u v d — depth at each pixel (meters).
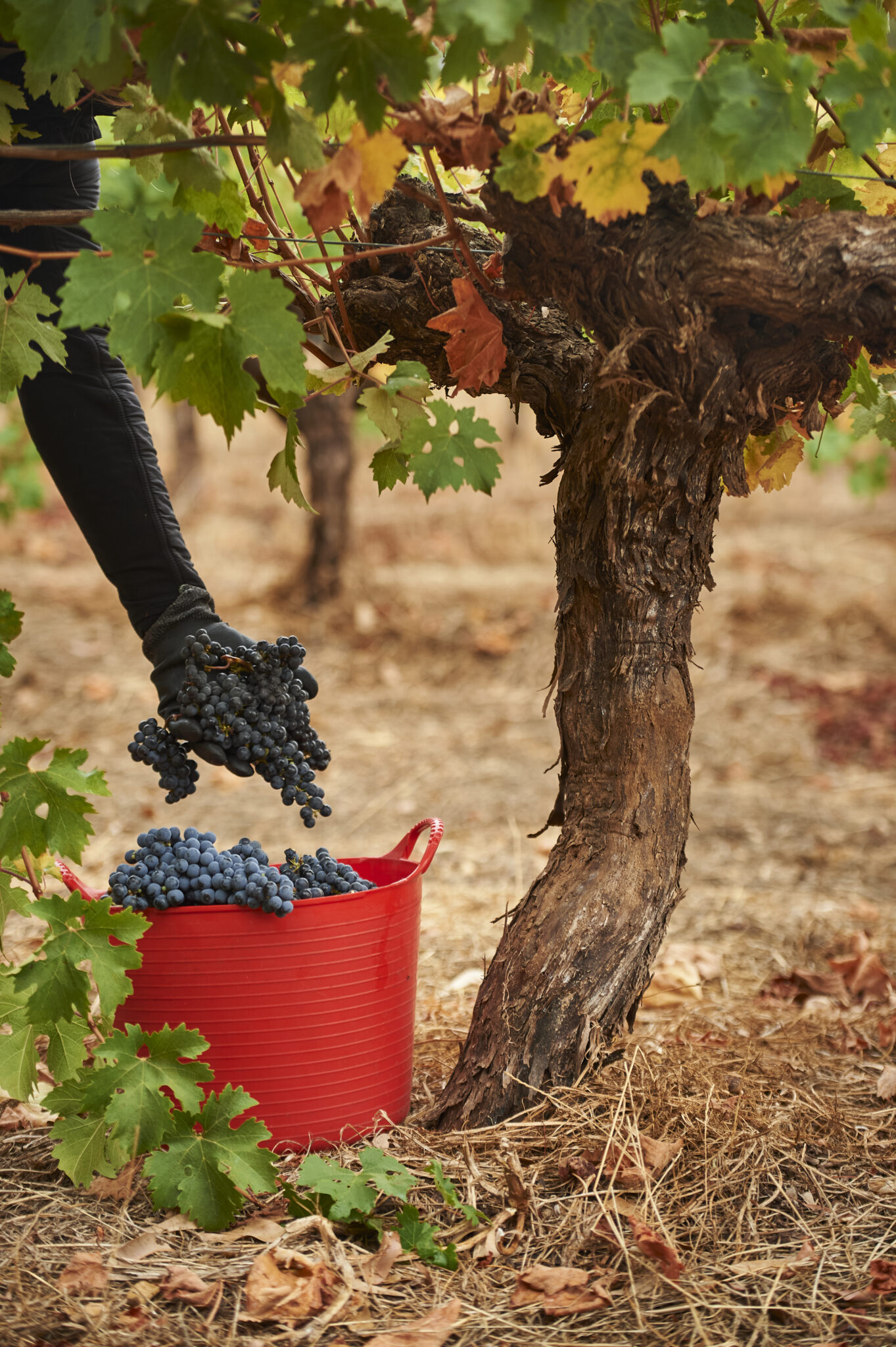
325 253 2.05
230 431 1.59
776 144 1.48
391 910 2.08
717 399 1.87
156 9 1.46
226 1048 1.96
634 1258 1.72
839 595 7.90
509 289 1.91
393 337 2.13
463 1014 2.80
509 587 8.12
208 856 1.99
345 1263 1.70
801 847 4.46
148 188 4.38
